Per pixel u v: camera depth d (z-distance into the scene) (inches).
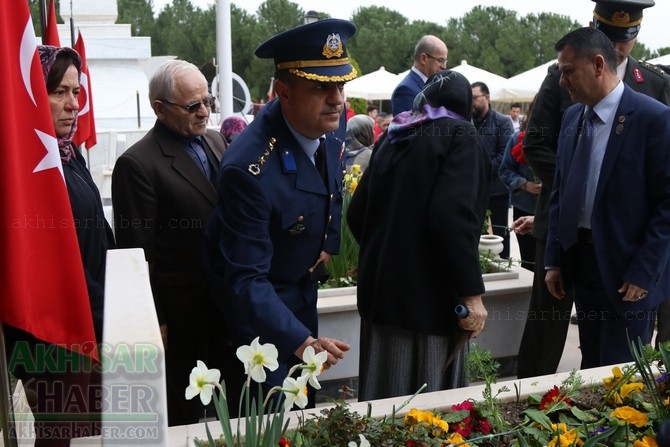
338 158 130.4
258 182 116.5
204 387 86.1
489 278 199.9
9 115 88.7
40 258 92.8
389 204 133.2
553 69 176.1
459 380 137.4
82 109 279.0
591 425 107.8
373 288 136.9
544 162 173.2
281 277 124.9
